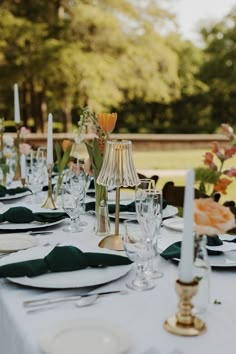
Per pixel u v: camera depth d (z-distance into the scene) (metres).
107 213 1.91
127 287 1.35
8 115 14.71
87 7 11.73
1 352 1.29
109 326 1.10
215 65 16.52
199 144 12.44
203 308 1.19
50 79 11.82
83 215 2.25
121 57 12.38
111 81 12.38
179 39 14.48
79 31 12.02
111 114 1.74
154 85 12.92
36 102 13.66
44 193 2.73
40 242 1.80
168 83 13.75
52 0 12.01
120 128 16.78
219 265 1.49
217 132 16.84
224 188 1.23
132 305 1.24
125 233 1.38
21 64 11.79
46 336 1.06
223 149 1.54
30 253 1.57
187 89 16.02
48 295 1.30
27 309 1.21
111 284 1.38
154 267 1.47
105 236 1.89
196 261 1.18
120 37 12.16
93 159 1.87
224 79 16.52
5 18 11.26
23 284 1.33
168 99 13.45
